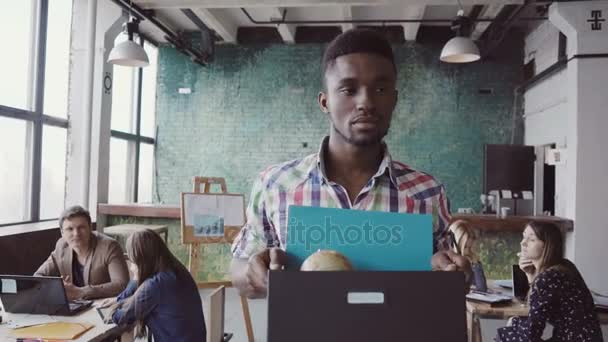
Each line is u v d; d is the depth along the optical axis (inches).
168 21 290.5
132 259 96.0
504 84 291.3
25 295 88.2
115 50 185.6
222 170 307.6
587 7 190.5
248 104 306.8
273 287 25.2
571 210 192.9
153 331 95.3
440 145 294.8
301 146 302.2
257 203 41.5
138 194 299.1
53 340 75.0
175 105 311.7
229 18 287.4
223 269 208.4
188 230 151.5
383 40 34.2
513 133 290.2
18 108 186.2
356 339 25.0
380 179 38.7
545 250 93.8
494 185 245.0
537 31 265.3
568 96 199.6
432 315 25.5
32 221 195.6
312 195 38.5
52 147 209.0
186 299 96.0
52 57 207.3
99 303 99.1
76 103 219.0
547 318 86.9
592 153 189.0
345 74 33.2
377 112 33.5
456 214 203.8
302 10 271.0
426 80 296.0
